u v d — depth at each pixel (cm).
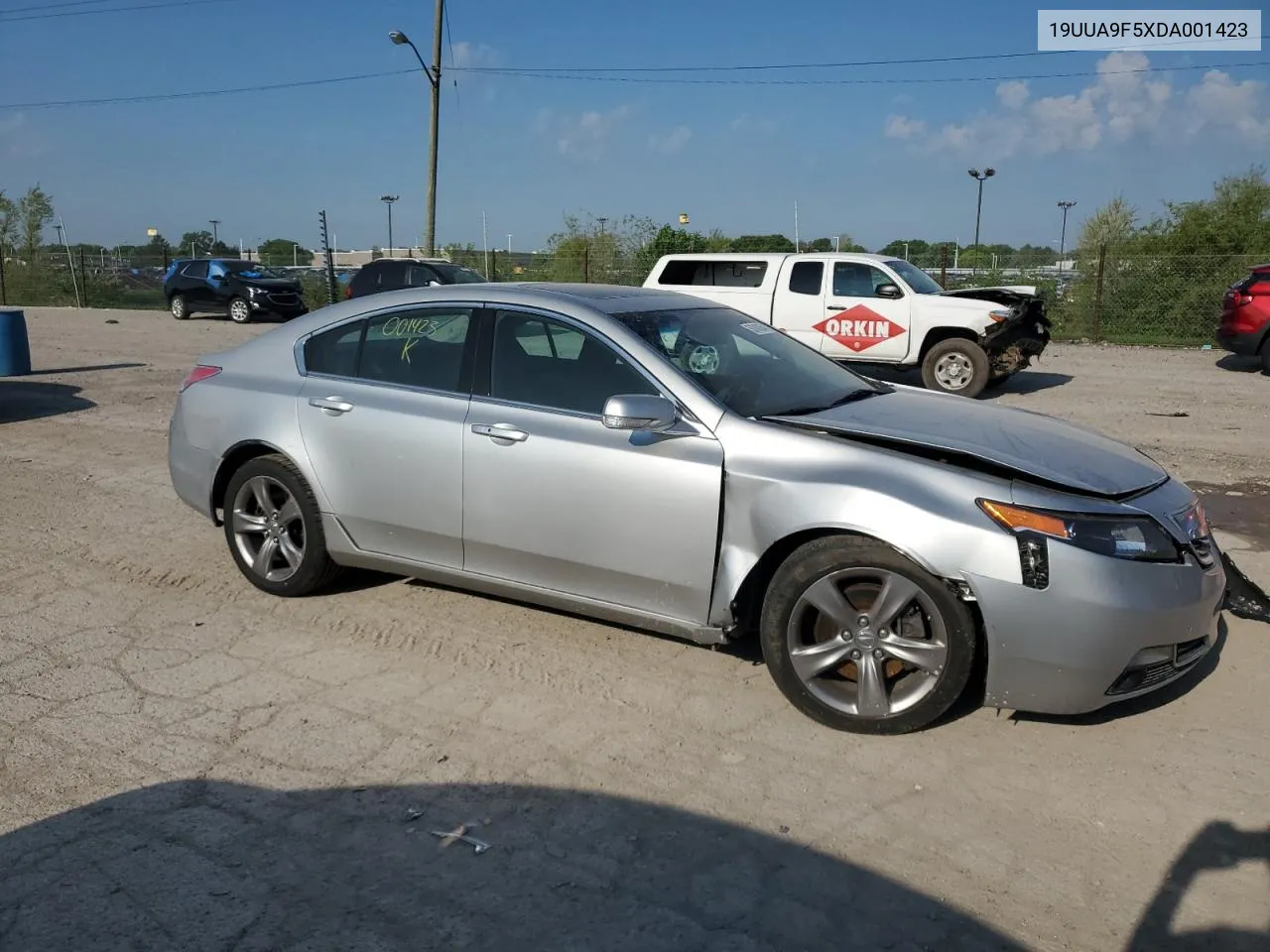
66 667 458
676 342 456
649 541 423
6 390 1297
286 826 337
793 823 339
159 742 391
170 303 2672
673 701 426
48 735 396
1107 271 2094
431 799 353
